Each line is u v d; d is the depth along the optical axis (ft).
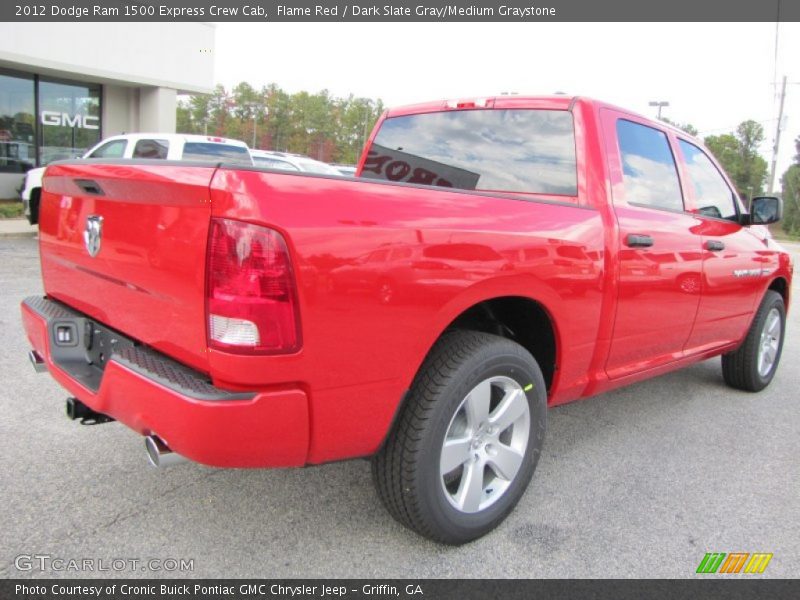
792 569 8.71
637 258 10.77
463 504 8.54
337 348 6.86
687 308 12.50
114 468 10.55
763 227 16.38
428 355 8.22
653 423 14.16
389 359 7.34
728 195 14.85
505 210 8.64
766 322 16.37
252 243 6.27
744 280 14.43
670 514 10.05
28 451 10.98
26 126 50.49
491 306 10.10
